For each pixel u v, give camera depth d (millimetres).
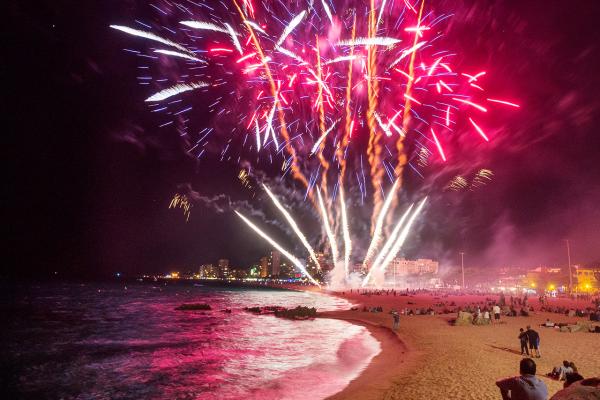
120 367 23375
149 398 17156
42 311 63031
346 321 42094
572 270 106625
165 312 60188
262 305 74500
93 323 46312
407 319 39438
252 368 21828
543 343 22844
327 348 26953
